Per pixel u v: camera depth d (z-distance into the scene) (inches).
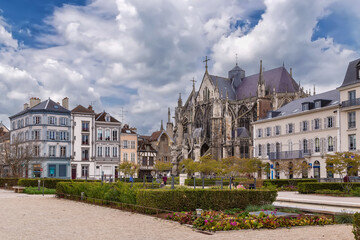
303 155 2406.5
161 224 718.5
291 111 2657.5
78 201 1240.2
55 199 1338.6
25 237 587.8
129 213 893.2
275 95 3602.4
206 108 4261.8
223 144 3900.1
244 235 597.3
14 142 2859.3
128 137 3531.0
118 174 3248.0
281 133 2650.1
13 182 2178.9
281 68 4033.0
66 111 3174.2
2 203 1170.0
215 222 660.1
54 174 3075.8
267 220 671.1
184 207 874.1
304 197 1321.4
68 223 733.9
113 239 571.8
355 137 2091.5
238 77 4566.9
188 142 4244.6
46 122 3095.5
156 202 864.3
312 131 2381.9
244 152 3745.1
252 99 3917.3
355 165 1702.8
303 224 690.8
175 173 4190.5
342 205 984.9
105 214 877.2
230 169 2942.9
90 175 3157.0
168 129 5142.7
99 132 3297.2
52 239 572.1
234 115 4079.7
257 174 2883.9
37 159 2970.0
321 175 2283.5
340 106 2190.0
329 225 699.4
